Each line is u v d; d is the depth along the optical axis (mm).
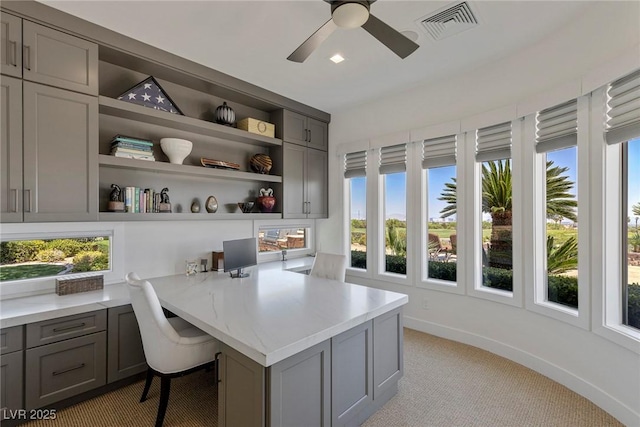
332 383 1695
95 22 2229
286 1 1987
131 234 2805
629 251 2043
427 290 3430
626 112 1930
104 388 2254
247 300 2133
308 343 1514
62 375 2045
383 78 3166
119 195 2572
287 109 3770
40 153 2064
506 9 2092
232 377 1579
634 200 2016
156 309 1833
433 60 2789
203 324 1726
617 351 1978
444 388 2332
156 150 2904
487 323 2967
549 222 2607
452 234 3299
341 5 1605
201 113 3225
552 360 2457
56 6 2059
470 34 2381
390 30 1758
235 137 3389
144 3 2020
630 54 1837
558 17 2195
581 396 2213
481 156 2973
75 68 2195
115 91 2648
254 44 2514
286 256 4215
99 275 2502
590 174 2156
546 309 2477
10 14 1963
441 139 3289
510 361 2752
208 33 2361
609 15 2016
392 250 3842
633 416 1862
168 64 2664
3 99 1939
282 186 3734
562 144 2373
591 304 2148
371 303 2072
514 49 2613
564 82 2320
